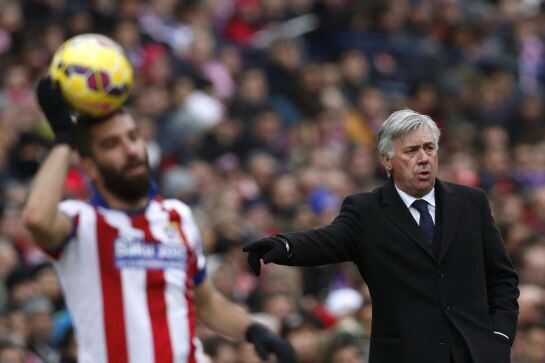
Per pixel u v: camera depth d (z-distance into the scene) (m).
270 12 62.88
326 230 18.50
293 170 51.72
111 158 18.55
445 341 18.00
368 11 64.88
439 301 18.16
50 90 18.39
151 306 18.61
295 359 19.95
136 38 53.34
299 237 18.19
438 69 65.56
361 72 61.22
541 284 41.81
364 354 34.16
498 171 57.97
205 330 32.00
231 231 42.03
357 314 37.19
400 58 64.94
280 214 46.81
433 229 18.56
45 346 32.91
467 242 18.53
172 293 18.84
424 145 18.50
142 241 18.80
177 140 48.59
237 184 47.78
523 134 64.62
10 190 41.16
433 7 68.31
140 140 18.88
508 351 18.22
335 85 59.44
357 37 64.31
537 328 35.38
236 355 31.62
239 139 51.75
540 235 51.97
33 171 44.91
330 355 33.56
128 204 18.95
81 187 39.25
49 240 18.16
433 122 18.75
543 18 74.06
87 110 18.44
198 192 45.31
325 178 48.97
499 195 55.56
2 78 48.91
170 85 52.28
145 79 51.56
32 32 51.31
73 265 18.53
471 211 18.83
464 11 70.06
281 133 54.09
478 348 17.94
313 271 42.75
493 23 71.44
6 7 50.97
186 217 19.52
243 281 40.50
